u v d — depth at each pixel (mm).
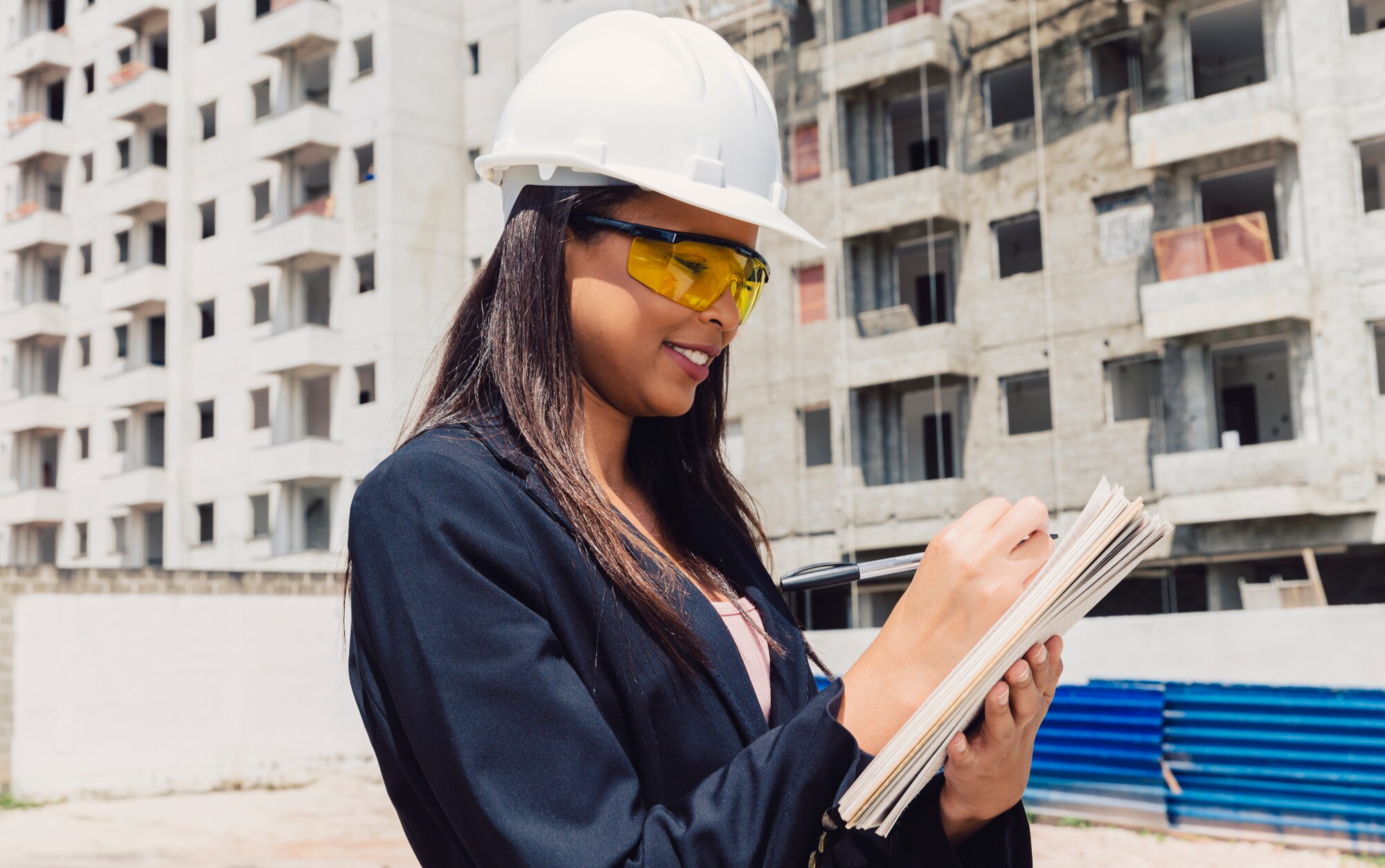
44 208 43875
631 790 809
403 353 32750
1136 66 24594
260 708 16109
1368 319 21969
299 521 34531
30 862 10406
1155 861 7711
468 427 937
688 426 1216
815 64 28062
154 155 41312
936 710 776
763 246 28328
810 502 26828
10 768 14547
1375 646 8906
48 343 42844
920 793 907
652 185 951
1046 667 824
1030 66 26016
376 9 33719
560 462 907
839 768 804
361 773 16656
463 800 797
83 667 15125
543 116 998
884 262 27312
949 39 26828
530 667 813
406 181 33125
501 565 846
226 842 11391
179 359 37688
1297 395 22312
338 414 33781
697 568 1103
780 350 27594
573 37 1043
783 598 1177
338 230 34000
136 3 40375
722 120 1006
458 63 34188
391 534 854
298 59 35906
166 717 15516
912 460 26641
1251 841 8188
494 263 1036
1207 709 8539
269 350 34219
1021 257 26109
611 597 887
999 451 25516
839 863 819
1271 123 22203
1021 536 861
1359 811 7762
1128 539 796
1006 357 25703
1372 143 22328
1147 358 23938
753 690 941
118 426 40719
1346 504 21516
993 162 26203
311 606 16656
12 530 42656
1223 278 22609
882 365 26203
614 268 961
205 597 15922
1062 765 9094
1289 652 9211
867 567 1086
